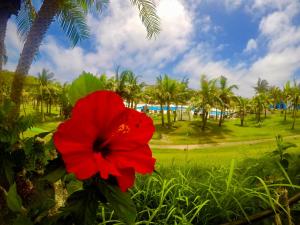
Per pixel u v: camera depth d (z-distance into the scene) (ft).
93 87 3.05
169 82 227.20
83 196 2.87
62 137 2.55
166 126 224.33
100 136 2.74
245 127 253.24
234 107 264.93
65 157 2.49
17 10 11.75
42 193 4.39
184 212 5.48
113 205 2.73
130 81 181.47
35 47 20.45
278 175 5.73
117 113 2.79
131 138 2.79
